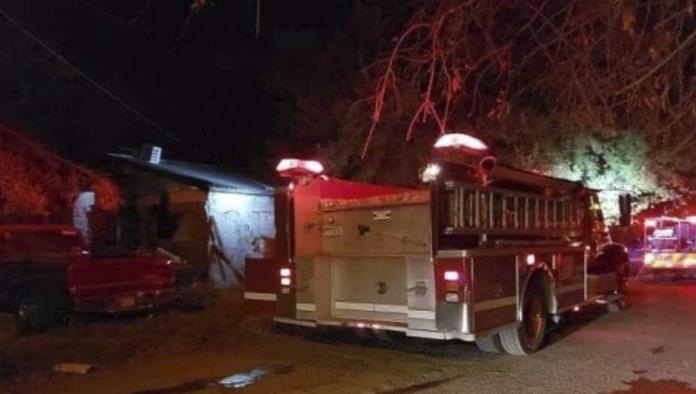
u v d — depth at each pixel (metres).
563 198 13.01
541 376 9.43
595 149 21.05
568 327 13.48
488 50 7.29
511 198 11.27
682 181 22.81
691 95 6.05
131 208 20.33
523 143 19.08
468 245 10.37
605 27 6.50
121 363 10.50
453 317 9.63
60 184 18.31
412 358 10.66
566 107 7.10
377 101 6.89
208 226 19.64
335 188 11.62
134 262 13.69
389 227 10.50
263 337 12.39
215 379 9.45
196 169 21.88
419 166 19.12
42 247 15.02
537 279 11.37
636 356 10.70
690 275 24.09
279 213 11.52
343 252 11.01
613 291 14.83
